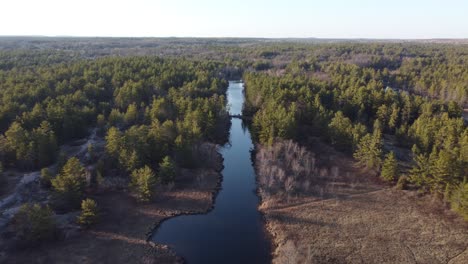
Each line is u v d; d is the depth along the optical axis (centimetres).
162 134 7919
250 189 7494
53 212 5978
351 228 5950
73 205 6244
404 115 10525
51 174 6831
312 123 9919
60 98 10356
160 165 7244
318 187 7262
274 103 9969
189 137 8250
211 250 5478
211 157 8600
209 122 9431
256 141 9525
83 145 8838
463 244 5447
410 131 9038
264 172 7638
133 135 7581
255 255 5391
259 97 11544
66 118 8925
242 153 9369
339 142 8819
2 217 5762
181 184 7444
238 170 8369
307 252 5312
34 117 8788
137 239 5659
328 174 7806
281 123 8656
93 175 7181
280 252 5369
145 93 12125
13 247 5175
